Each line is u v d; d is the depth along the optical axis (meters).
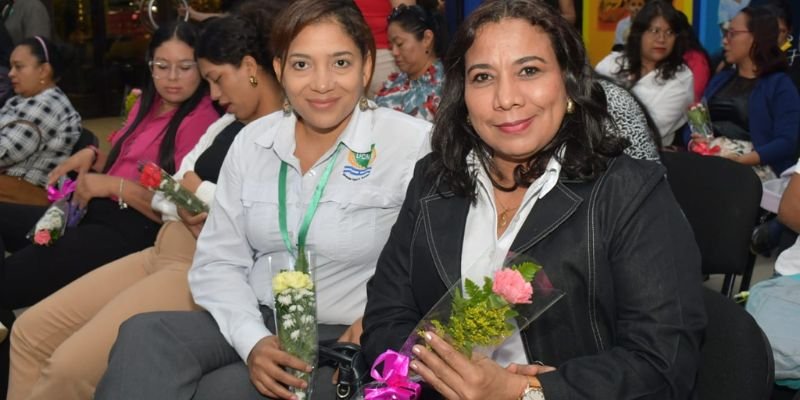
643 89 4.49
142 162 2.95
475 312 1.57
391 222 2.27
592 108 1.77
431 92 4.12
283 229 2.26
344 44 2.18
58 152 4.10
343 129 2.30
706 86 4.80
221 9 5.70
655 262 1.65
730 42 4.61
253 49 2.73
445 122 1.91
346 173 2.26
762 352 1.70
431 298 1.89
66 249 3.13
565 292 1.70
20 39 7.25
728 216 2.84
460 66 1.87
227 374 2.12
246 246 2.37
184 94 3.29
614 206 1.70
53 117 4.08
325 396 2.08
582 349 1.73
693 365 1.63
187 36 3.29
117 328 2.47
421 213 1.92
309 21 2.16
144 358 2.06
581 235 1.71
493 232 1.84
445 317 1.67
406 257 1.96
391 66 4.54
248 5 2.78
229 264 2.34
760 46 4.50
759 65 4.53
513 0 1.77
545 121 1.75
